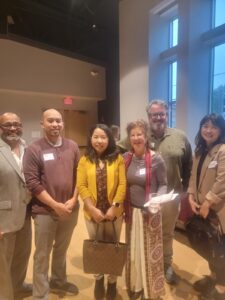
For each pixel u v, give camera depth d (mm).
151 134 2424
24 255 2244
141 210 1979
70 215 2143
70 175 2119
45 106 7227
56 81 6957
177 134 2447
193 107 4180
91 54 7980
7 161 1910
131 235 2027
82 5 6453
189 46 4059
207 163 2129
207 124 2102
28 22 7445
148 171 2020
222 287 2369
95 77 7633
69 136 7629
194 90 4156
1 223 1896
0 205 1892
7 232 1905
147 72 5090
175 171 2406
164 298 2254
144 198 2027
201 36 4105
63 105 7520
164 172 2088
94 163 2051
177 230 3586
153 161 2051
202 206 2061
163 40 5094
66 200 2100
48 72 6816
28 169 1997
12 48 6250
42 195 1975
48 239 2049
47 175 2020
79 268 2787
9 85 6277
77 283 2500
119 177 2053
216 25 4094
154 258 1995
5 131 2010
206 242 2029
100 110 8070
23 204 1992
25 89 6496
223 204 2002
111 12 6531
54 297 2268
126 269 2096
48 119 2070
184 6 4105
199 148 2244
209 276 2428
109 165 2033
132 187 2057
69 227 2219
